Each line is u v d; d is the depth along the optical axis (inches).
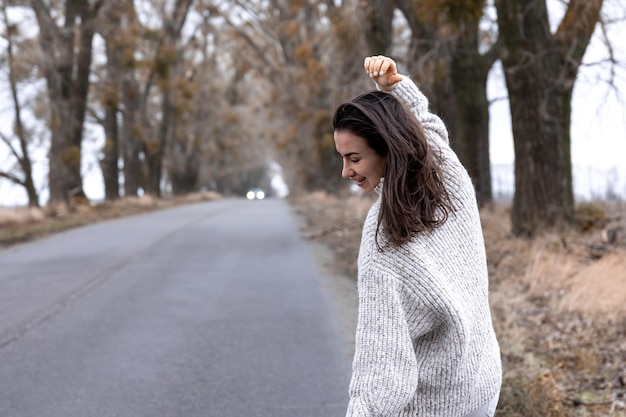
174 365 224.1
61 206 951.6
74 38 1031.0
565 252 364.2
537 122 435.2
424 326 74.1
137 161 1555.1
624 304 272.4
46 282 383.6
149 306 316.2
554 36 437.7
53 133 976.9
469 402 76.9
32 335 264.7
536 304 294.8
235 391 198.8
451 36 531.5
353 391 73.2
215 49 2073.1
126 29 1216.2
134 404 189.6
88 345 249.6
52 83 957.8
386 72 80.4
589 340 239.9
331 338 255.3
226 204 1456.7
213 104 2165.4
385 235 73.0
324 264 438.0
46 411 185.2
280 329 269.7
